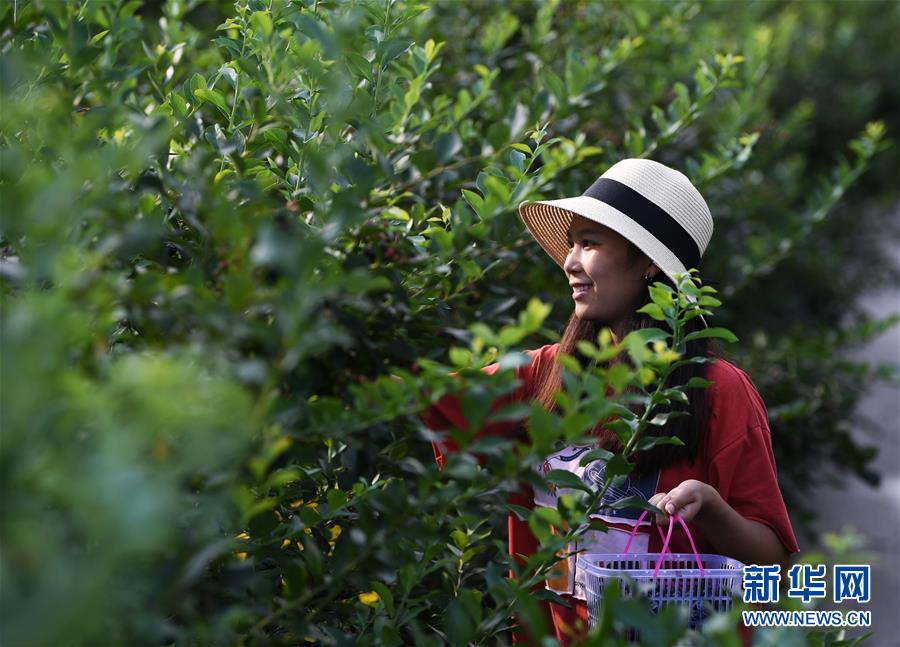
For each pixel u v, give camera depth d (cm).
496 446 213
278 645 238
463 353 218
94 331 186
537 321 199
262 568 266
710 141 741
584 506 267
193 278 212
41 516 148
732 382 341
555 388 345
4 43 300
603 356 212
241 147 304
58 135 226
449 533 281
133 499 122
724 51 727
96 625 131
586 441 213
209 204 224
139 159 182
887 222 1523
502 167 393
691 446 331
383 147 272
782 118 1522
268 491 238
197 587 215
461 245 309
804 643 190
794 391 764
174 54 372
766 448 338
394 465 306
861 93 1555
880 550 913
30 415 137
